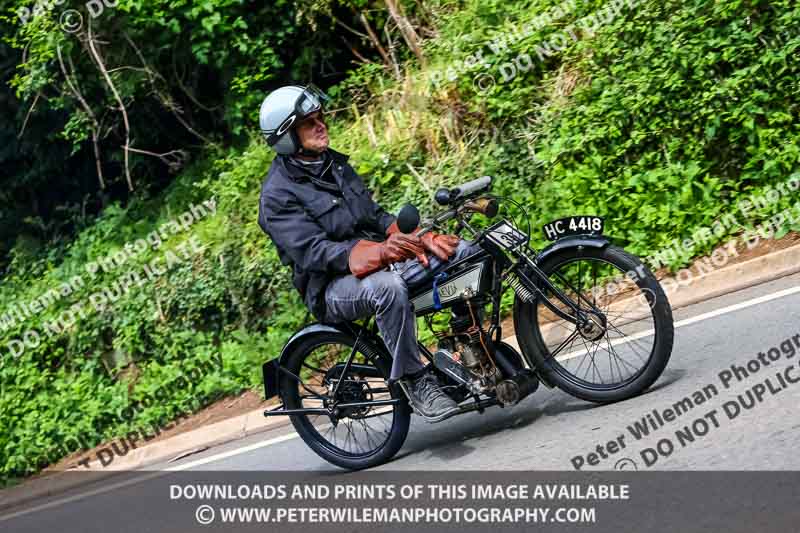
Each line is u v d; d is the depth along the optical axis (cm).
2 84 1180
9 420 869
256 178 931
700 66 765
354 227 514
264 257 853
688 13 798
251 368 775
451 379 509
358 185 529
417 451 532
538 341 504
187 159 1136
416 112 877
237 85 994
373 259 491
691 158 743
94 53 1001
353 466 539
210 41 991
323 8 984
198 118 1141
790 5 768
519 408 541
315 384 630
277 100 499
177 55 1052
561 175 776
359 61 1065
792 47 738
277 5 998
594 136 767
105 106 1102
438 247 493
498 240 491
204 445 686
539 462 455
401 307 493
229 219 909
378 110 936
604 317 488
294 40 1049
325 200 509
